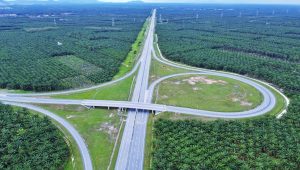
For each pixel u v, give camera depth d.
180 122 141.25
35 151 116.62
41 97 177.75
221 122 140.25
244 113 156.75
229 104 168.12
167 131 133.75
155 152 117.25
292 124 139.25
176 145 121.75
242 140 124.44
